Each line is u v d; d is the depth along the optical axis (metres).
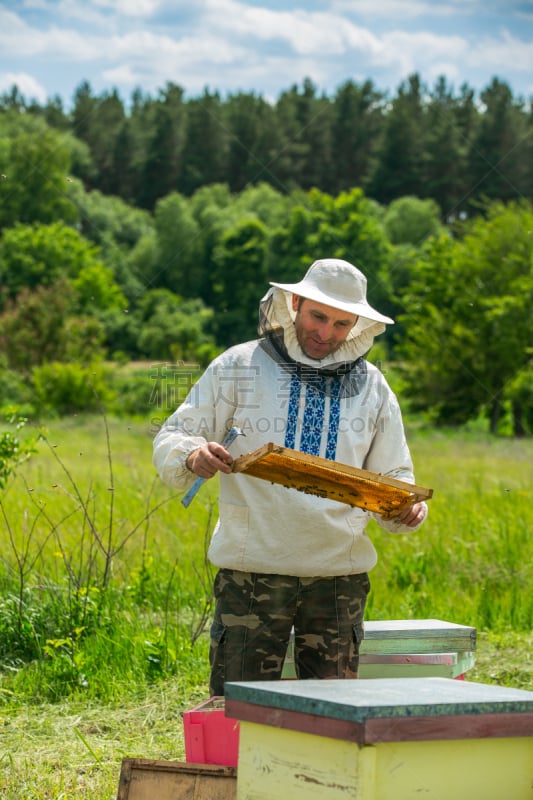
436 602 6.99
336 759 2.39
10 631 5.94
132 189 83.38
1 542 7.84
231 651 3.51
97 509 9.41
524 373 33.22
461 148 72.25
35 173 69.69
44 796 3.82
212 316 56.03
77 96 93.12
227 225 65.88
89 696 5.20
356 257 54.53
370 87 84.88
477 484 11.06
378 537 8.52
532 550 7.95
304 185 79.12
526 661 5.68
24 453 6.60
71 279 60.59
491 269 35.81
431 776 2.44
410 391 35.25
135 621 6.12
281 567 3.45
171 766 3.03
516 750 2.54
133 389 31.66
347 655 3.56
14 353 33.28
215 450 3.22
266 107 81.12
